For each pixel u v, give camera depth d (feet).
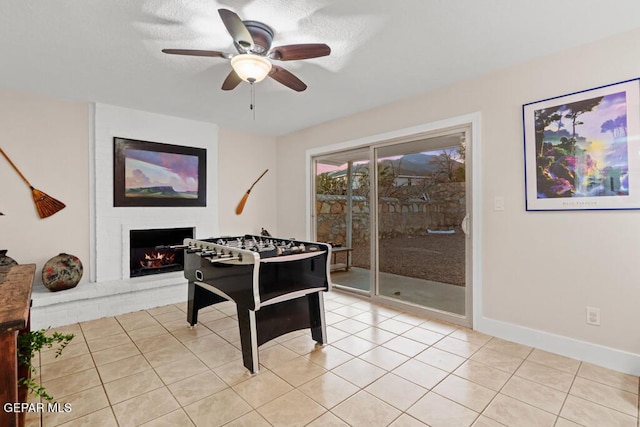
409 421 5.85
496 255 9.42
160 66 8.74
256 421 5.88
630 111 7.19
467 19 6.68
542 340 8.60
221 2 6.04
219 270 8.62
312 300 9.05
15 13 6.32
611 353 7.57
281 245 9.97
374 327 10.31
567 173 8.07
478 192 9.69
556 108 8.19
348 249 14.39
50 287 10.35
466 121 9.90
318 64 8.74
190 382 7.19
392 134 11.96
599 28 7.07
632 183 7.20
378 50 7.98
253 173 16.69
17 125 10.61
